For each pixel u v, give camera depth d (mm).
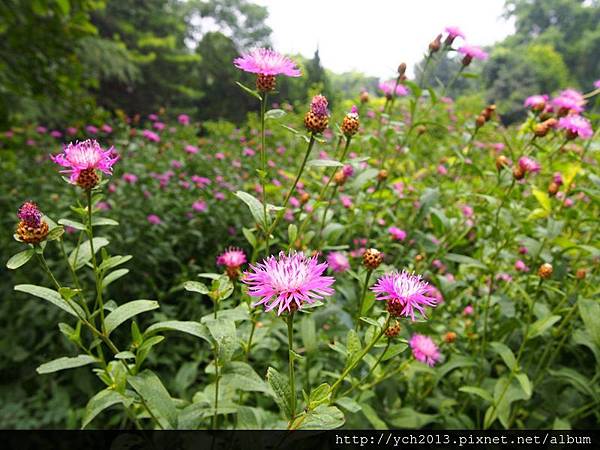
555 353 2396
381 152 4117
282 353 3230
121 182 5551
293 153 8516
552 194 2719
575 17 45031
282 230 4691
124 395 1516
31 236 1390
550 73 26469
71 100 6262
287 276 1235
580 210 3078
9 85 5547
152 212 5176
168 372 3938
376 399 2451
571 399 2490
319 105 1714
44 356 4020
